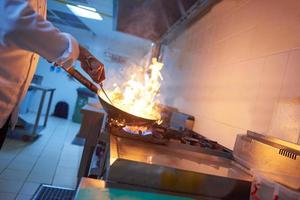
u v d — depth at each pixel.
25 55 1.07
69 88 6.25
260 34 1.38
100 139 1.15
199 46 2.35
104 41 5.98
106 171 0.84
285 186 0.70
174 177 0.80
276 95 1.15
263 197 0.75
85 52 1.04
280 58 1.17
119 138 1.13
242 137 1.14
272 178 0.77
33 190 2.28
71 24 5.27
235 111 1.46
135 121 1.20
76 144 4.05
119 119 1.20
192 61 2.49
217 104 1.72
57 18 4.86
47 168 2.86
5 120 1.18
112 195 0.69
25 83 1.18
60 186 2.45
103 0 2.95
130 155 0.87
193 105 2.20
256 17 1.46
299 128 0.95
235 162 1.13
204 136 1.82
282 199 0.68
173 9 2.06
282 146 0.92
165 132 1.41
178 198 0.77
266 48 1.30
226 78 1.67
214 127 1.69
